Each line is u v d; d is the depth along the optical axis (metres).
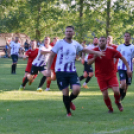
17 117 14.15
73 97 14.52
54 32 75.06
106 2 71.56
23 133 11.39
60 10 74.50
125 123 12.95
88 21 72.38
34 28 75.94
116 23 71.38
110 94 21.59
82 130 11.78
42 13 75.38
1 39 80.69
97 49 14.83
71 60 13.92
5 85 26.19
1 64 52.75
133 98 19.95
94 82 29.23
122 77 18.53
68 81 14.16
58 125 12.60
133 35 69.44
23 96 20.41
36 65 22.53
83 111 15.58
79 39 72.94
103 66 14.75
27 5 75.56
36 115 14.61
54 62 22.78
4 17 76.62
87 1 72.25
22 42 81.81
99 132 11.45
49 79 23.14
